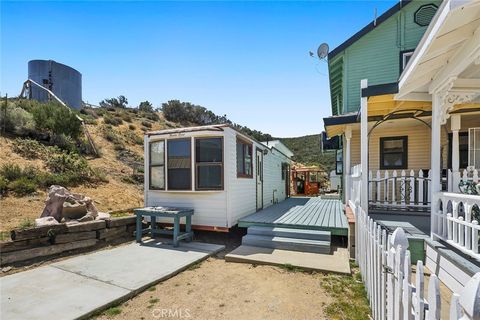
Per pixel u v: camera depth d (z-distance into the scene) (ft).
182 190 22.04
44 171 28.12
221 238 22.31
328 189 73.82
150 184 23.80
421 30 27.53
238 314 10.09
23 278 13.05
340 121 24.56
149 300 11.30
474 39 9.86
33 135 34.47
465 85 13.07
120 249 18.56
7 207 20.59
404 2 27.58
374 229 9.56
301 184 64.95
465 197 9.86
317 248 17.22
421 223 17.38
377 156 28.17
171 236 22.59
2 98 44.73
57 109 39.81
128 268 14.60
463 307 3.65
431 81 14.05
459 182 15.33
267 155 33.86
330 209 29.68
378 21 28.32
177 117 95.50
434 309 4.51
